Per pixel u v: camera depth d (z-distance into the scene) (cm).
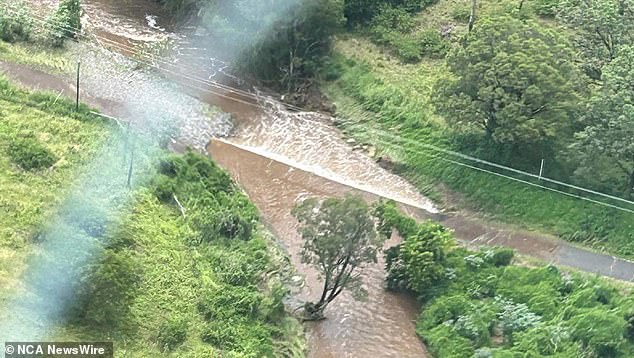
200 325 4631
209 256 5147
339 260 5012
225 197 5716
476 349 4850
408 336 5128
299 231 5169
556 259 5619
